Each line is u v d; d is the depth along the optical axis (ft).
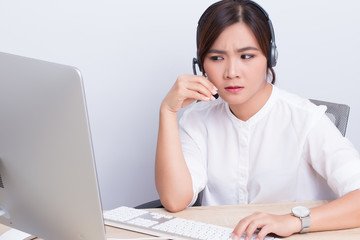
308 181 5.66
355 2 8.41
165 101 5.30
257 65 4.94
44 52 8.32
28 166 3.55
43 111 3.28
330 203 4.56
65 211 3.50
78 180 3.30
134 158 8.85
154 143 8.79
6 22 8.20
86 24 8.27
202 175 5.64
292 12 8.38
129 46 8.38
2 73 3.43
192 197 5.22
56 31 8.27
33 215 3.76
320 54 8.57
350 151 5.17
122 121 8.67
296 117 5.57
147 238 4.27
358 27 8.50
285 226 4.27
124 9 8.25
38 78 3.25
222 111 5.87
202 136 5.94
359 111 8.80
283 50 8.51
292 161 5.59
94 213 3.35
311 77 8.65
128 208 4.91
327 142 5.32
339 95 8.73
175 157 5.20
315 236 4.33
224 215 4.83
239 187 5.82
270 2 8.32
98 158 8.77
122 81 8.51
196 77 5.14
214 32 4.83
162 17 8.29
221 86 5.02
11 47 8.28
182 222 4.51
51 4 8.19
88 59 8.38
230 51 4.85
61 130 3.23
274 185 5.67
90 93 8.50
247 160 5.75
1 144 3.64
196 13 8.29
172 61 8.45
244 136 5.72
